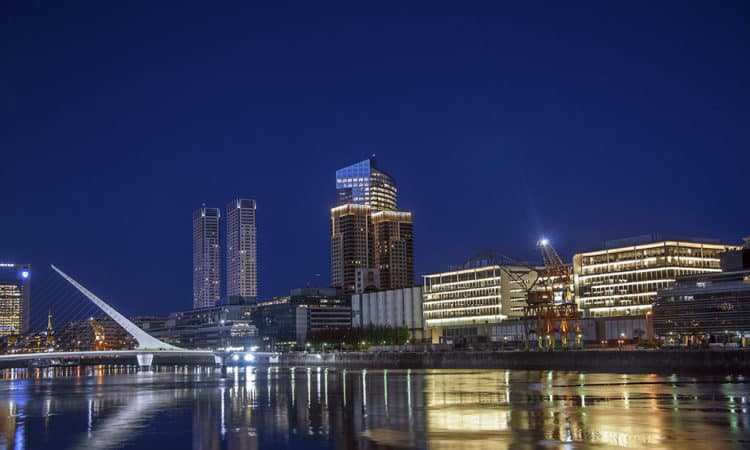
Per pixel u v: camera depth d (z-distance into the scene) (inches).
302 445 2605.8
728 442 2421.3
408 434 2753.4
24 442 2869.1
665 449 2308.1
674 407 3459.6
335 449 2496.3
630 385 5014.8
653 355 6806.1
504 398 4151.1
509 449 2359.7
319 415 3523.6
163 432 3065.9
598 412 3294.8
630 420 2987.2
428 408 3695.9
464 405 3786.9
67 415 3892.7
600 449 2325.3
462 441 2546.8
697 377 5885.8
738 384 4995.1
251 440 2768.2
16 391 6343.5
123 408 4247.0
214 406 4210.1
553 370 7869.1
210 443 2726.4
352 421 3233.3
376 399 4335.6
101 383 7780.5
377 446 2514.8
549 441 2495.1
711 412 3238.2
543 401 3900.1
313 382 6643.7
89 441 2851.9
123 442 2810.0
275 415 3599.9
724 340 7534.5
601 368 7308.1
